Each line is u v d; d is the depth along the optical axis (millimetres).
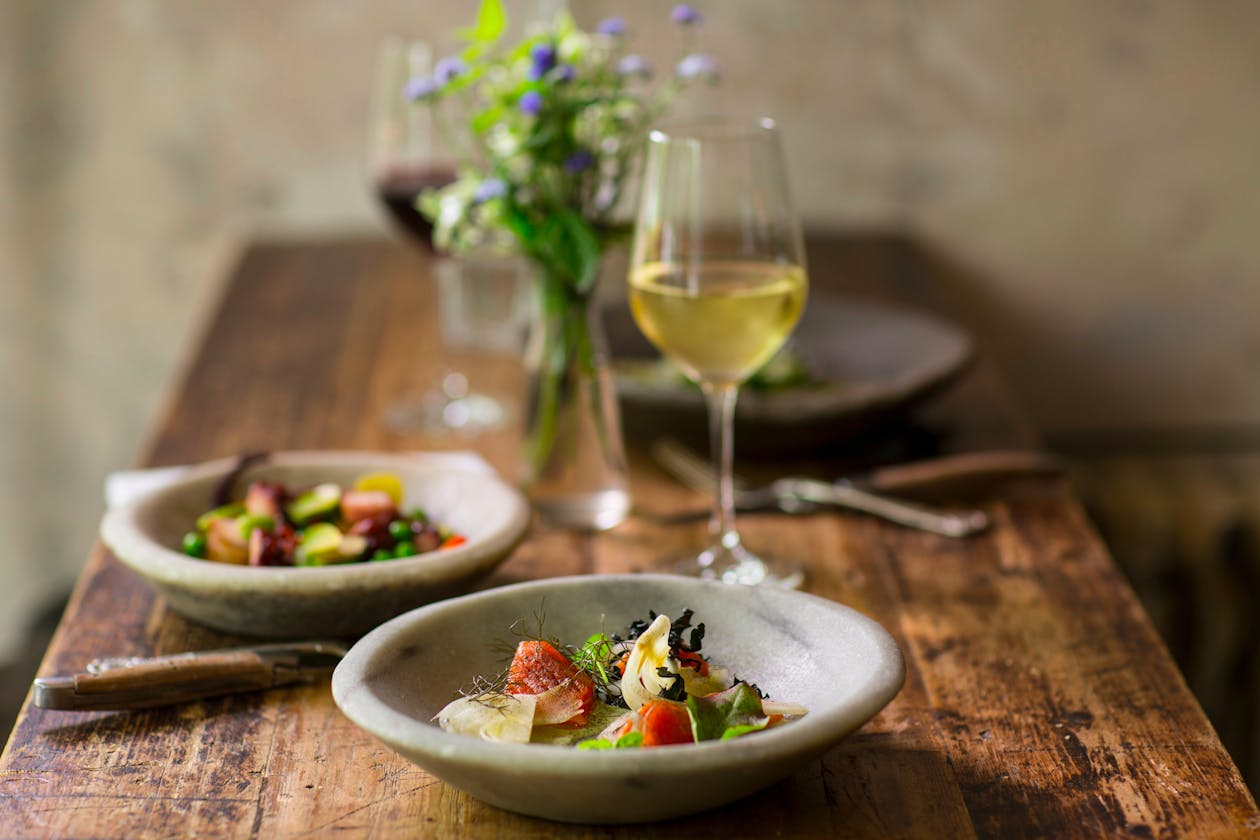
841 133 2066
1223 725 2131
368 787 918
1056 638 1048
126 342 2156
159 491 1104
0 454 2197
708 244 1065
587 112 1172
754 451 1291
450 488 1132
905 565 1138
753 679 939
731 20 1998
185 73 2031
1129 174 2082
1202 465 2191
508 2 1884
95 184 2078
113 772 930
